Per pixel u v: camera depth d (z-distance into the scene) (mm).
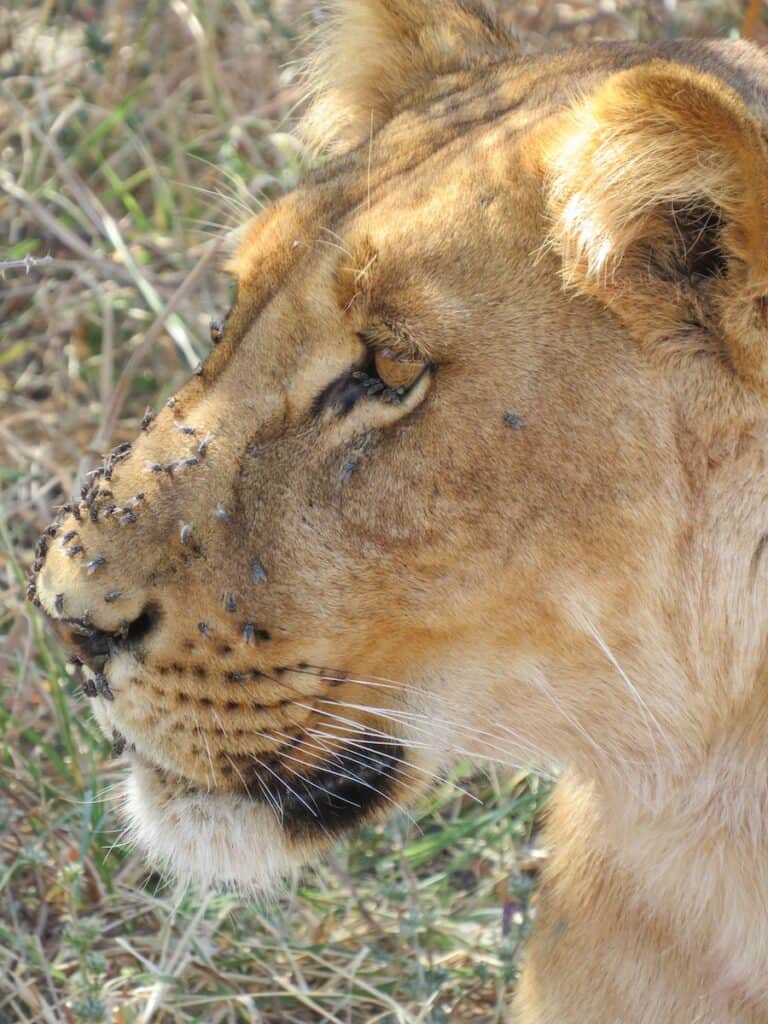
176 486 5125
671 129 4668
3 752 7812
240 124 10531
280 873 5844
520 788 7855
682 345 4887
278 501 5074
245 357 5172
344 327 5004
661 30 10242
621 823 5449
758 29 10148
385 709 5254
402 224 4988
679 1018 5574
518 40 6535
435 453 4969
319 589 5078
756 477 4910
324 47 6766
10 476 9453
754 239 4598
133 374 9750
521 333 4945
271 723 5207
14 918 7012
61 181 11000
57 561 5203
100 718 5496
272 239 5277
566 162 4887
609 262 4824
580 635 5102
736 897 5316
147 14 11336
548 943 5906
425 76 6266
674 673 5117
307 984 7105
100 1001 6477
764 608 4973
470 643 5172
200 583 5090
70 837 7418
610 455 4945
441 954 7219
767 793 5148
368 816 5535
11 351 10352
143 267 10188
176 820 5488
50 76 11461
